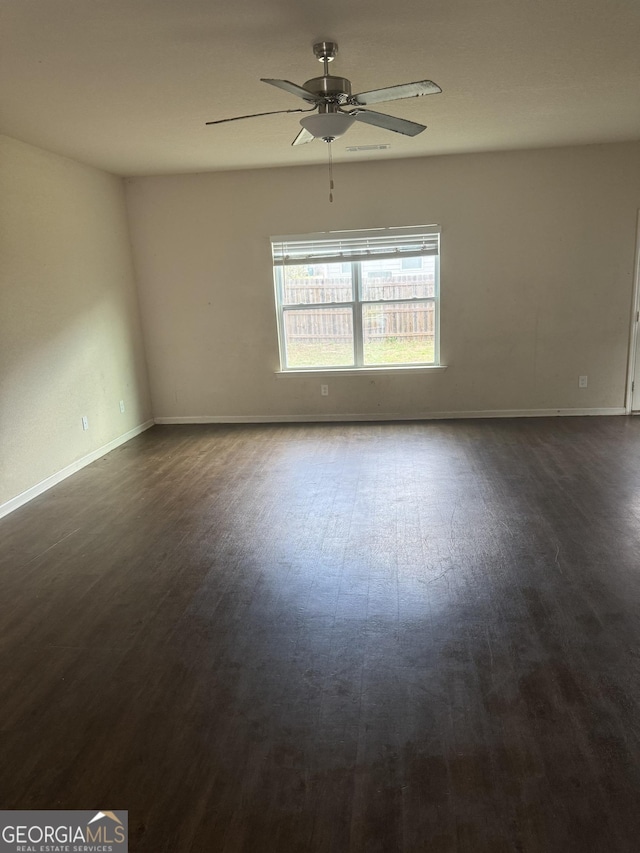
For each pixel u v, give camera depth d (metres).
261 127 4.22
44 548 3.51
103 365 5.48
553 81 3.53
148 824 1.68
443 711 2.06
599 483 4.14
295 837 1.62
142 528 3.74
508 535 3.39
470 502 3.90
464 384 6.13
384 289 6.07
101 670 2.36
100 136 4.26
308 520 3.73
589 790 1.72
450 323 6.00
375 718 2.04
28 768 1.89
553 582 2.86
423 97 3.78
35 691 2.25
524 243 5.75
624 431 5.42
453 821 1.65
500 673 2.24
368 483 4.35
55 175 4.75
